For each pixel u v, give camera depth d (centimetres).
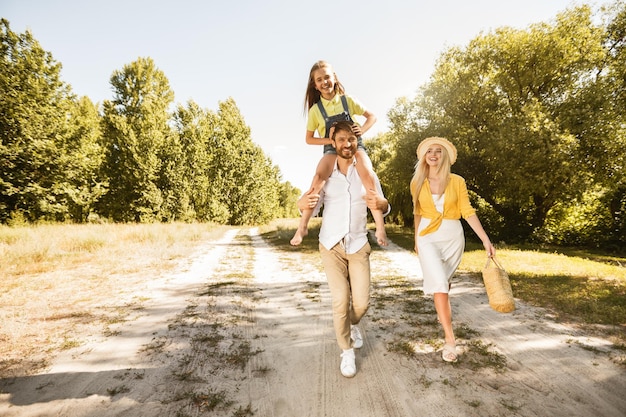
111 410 239
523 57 1545
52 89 2477
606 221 1544
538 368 289
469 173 1742
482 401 243
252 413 237
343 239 271
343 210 273
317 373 294
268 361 319
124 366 307
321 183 275
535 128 1339
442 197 306
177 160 3434
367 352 332
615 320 392
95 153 2823
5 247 913
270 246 1313
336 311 271
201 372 297
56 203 2503
